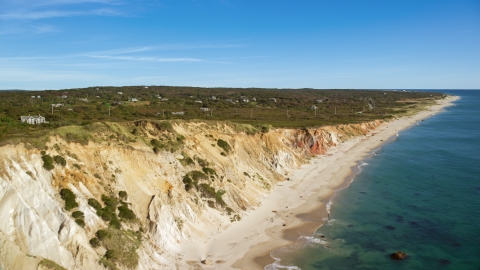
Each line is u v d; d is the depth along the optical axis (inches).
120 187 1408.7
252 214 1755.7
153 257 1231.5
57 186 1205.1
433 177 2443.4
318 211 1833.2
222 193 1766.7
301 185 2293.3
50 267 940.0
